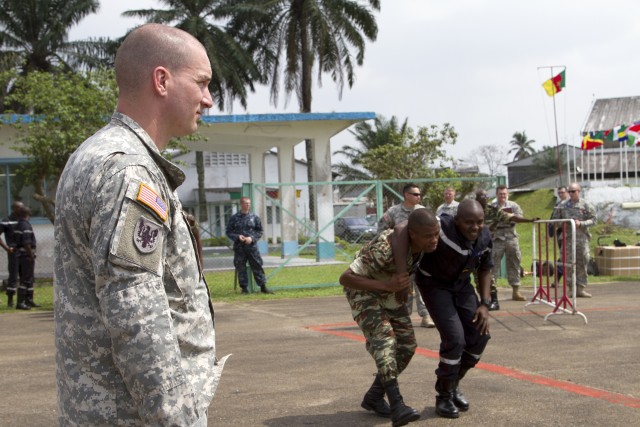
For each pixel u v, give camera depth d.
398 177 32.62
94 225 1.80
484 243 4.78
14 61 32.38
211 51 31.02
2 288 15.23
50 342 8.35
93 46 34.19
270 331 8.70
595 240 24.20
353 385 5.72
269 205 25.39
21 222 11.98
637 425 4.50
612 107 41.47
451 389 4.76
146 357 1.75
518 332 8.02
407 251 4.50
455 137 32.38
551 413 4.78
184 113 2.07
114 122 2.02
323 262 15.38
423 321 8.55
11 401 5.43
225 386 5.75
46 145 13.57
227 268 18.64
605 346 7.09
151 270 1.81
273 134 20.58
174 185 2.04
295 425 4.66
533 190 36.91
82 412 1.86
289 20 32.84
